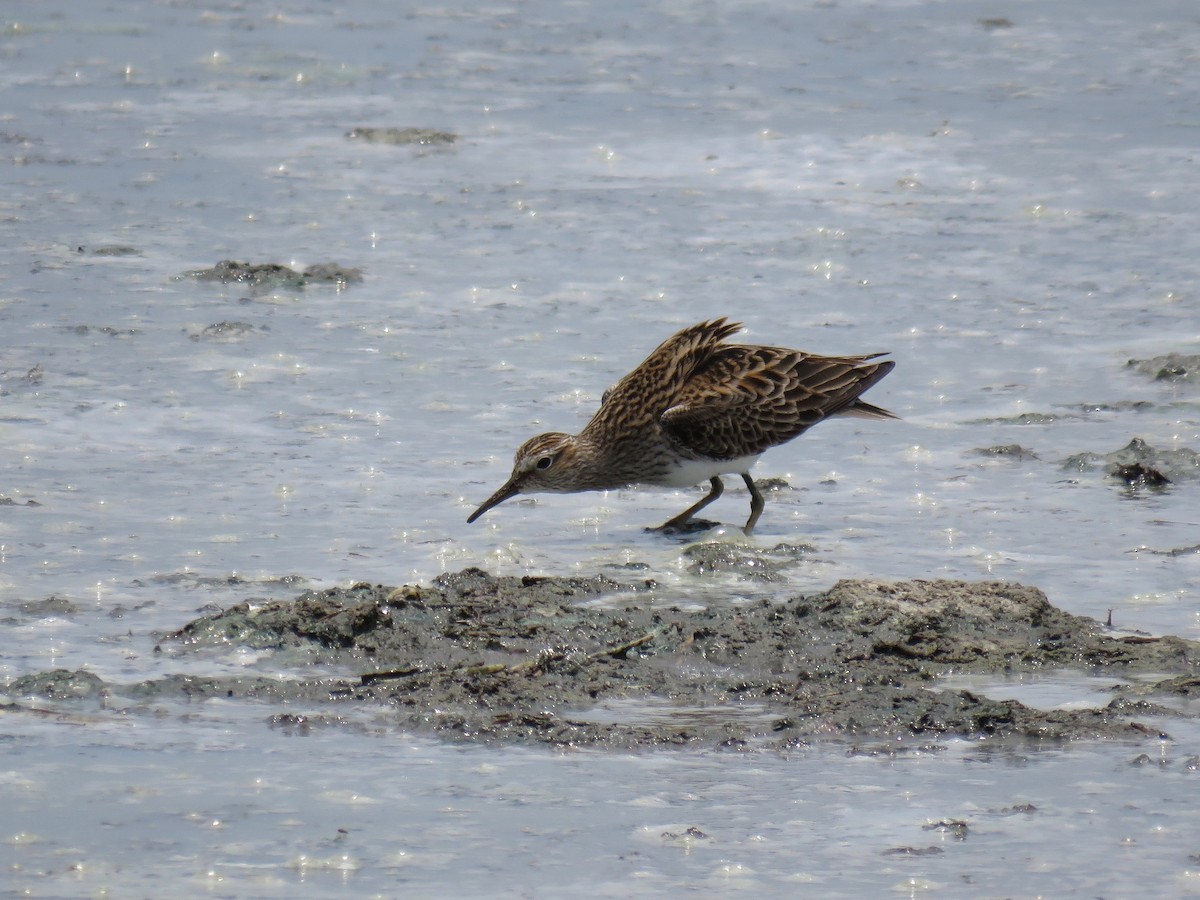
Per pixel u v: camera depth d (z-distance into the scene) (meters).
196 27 36.00
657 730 10.06
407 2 38.84
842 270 22.14
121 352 18.38
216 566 12.86
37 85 31.11
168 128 28.59
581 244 23.05
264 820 8.81
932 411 17.39
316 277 21.22
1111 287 21.56
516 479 14.40
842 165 27.16
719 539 14.02
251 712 10.24
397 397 17.30
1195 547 13.68
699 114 29.98
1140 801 9.16
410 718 10.18
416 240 23.09
